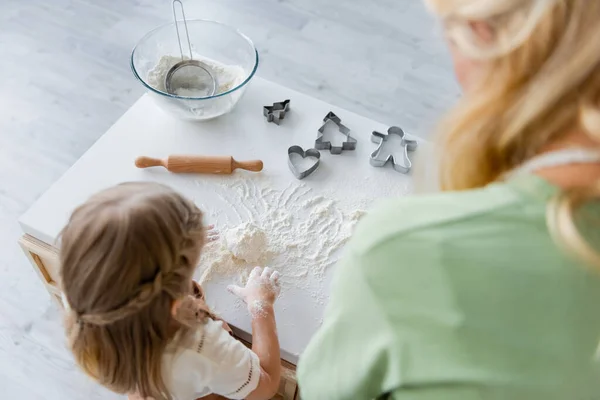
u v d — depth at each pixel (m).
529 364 0.42
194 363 0.80
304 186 1.10
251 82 1.27
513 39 0.39
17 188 1.71
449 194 0.43
